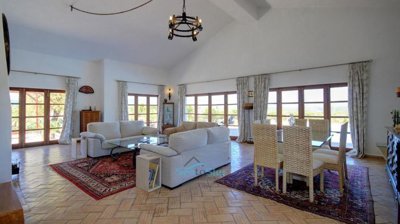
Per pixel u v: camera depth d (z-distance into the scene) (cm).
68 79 689
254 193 298
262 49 682
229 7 596
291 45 623
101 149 495
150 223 222
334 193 296
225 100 797
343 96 546
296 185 327
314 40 581
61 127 695
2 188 183
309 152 268
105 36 643
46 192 299
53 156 507
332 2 514
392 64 473
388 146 332
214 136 398
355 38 518
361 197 283
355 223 223
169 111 942
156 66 912
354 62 511
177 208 255
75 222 224
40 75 642
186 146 333
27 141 629
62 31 580
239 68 740
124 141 502
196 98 888
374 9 493
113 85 774
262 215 240
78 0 488
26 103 624
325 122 429
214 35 802
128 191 304
